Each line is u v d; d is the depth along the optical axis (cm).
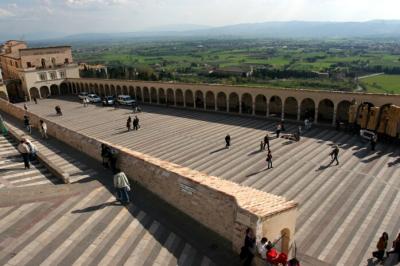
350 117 3844
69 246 1223
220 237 1352
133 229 1359
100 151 2088
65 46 8494
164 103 6328
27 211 1432
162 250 1252
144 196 1648
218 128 4359
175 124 4694
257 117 4875
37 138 2881
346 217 2052
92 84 7762
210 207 1375
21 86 8156
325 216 2067
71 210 1460
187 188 1469
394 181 2523
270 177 2695
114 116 5397
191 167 2998
